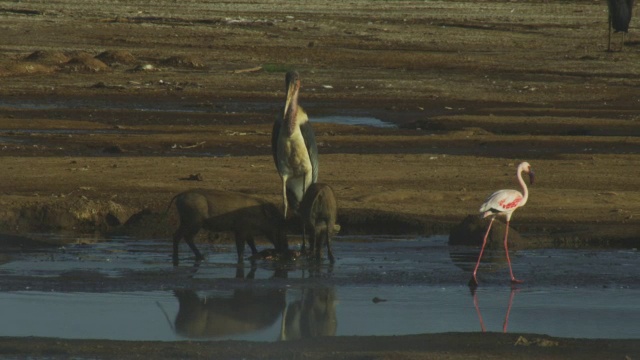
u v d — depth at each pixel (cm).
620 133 11675
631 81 17712
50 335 3747
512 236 5856
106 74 16512
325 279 4891
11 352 3447
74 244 5853
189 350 3475
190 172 8131
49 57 16975
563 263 5353
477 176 8262
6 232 6175
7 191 7162
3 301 4344
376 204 6762
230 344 3562
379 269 5144
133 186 7425
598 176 8419
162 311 4184
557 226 6278
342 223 6394
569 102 14912
